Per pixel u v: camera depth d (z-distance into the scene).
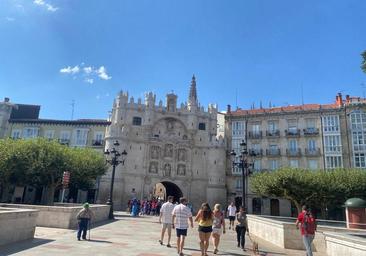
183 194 59.91
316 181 39.56
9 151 37.38
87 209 16.05
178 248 12.55
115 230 20.91
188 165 61.25
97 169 44.16
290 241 16.38
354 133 54.41
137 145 59.44
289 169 42.41
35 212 15.45
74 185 48.53
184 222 12.60
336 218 49.47
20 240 14.02
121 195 55.47
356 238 10.23
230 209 27.98
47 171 38.16
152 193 58.31
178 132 63.03
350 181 39.66
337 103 58.78
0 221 12.59
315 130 57.06
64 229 19.73
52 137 61.06
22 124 61.53
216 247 13.78
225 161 61.28
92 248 13.16
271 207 56.31
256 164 59.38
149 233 20.19
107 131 59.94
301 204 42.38
